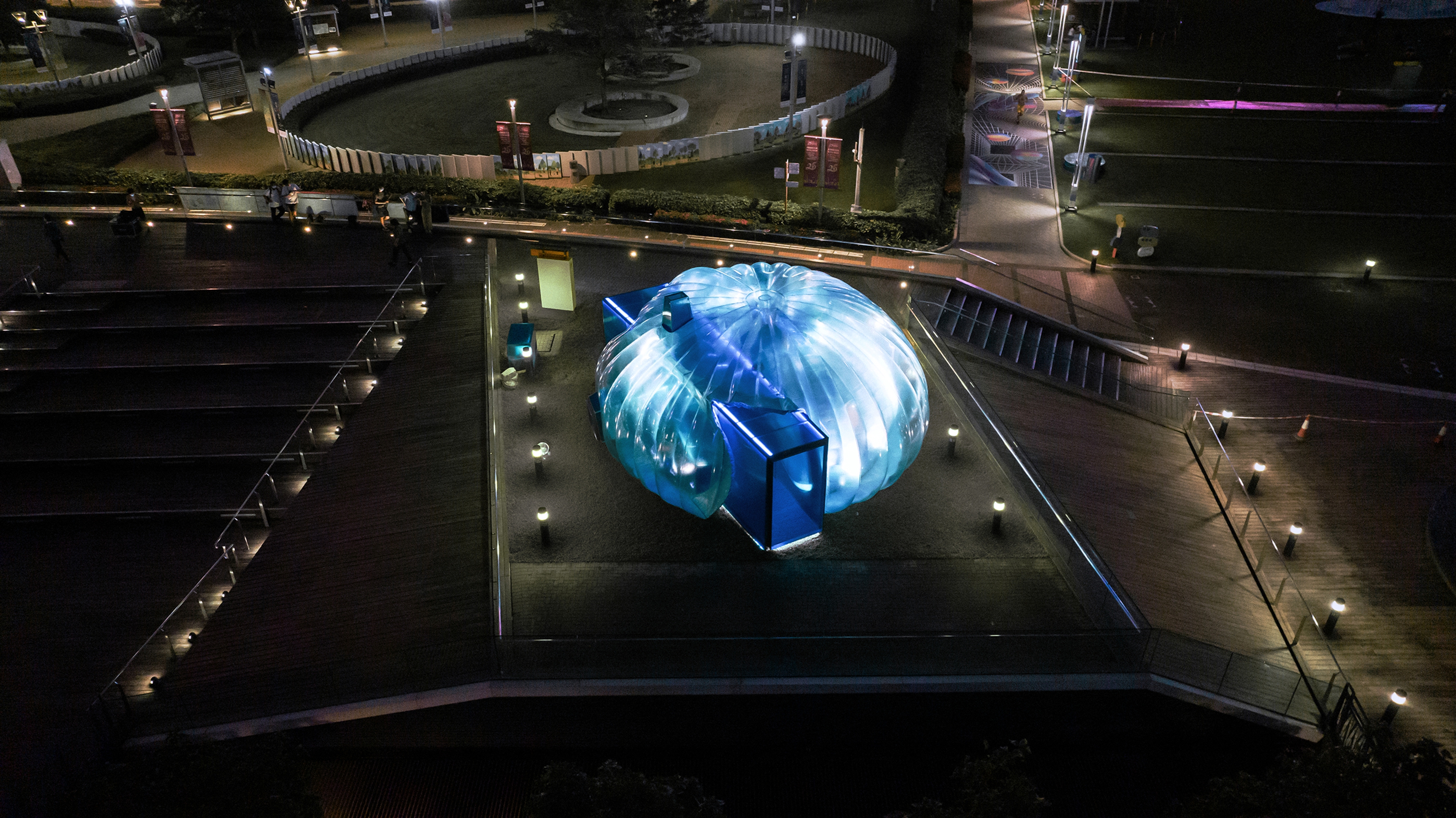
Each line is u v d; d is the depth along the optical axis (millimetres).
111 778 16062
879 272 42719
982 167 58375
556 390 33281
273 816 15922
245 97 66250
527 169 51562
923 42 81875
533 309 38781
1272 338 40219
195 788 15703
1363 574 27875
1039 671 21766
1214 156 59875
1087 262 46406
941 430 31328
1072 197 51969
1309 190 54562
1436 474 32156
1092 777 22094
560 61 79188
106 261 42844
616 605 23891
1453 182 55219
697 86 72688
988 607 24016
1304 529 29641
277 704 21125
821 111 62531
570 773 15641
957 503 27844
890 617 23672
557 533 26453
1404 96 69250
